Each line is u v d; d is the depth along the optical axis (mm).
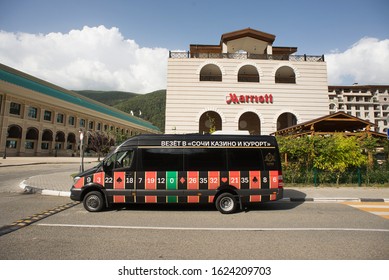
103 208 7598
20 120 39500
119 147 7637
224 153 7641
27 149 41188
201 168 7500
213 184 7430
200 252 4277
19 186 11898
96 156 57125
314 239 4977
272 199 7512
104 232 5305
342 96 80375
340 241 4863
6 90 35969
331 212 7504
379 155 14047
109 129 64562
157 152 7582
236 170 7535
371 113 79875
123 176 7402
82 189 7301
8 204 8039
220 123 21266
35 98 41188
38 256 4031
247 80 21734
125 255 4121
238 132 11094
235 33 20094
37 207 7645
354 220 6547
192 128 18297
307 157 12453
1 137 36125
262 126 18391
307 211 7637
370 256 4160
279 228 5762
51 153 45938
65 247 4414
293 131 15977
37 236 4969
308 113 18625
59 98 46844
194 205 8312
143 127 82188
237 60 19016
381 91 81938
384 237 5117
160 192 7355
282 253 4266
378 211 7648
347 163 12062
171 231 5461
